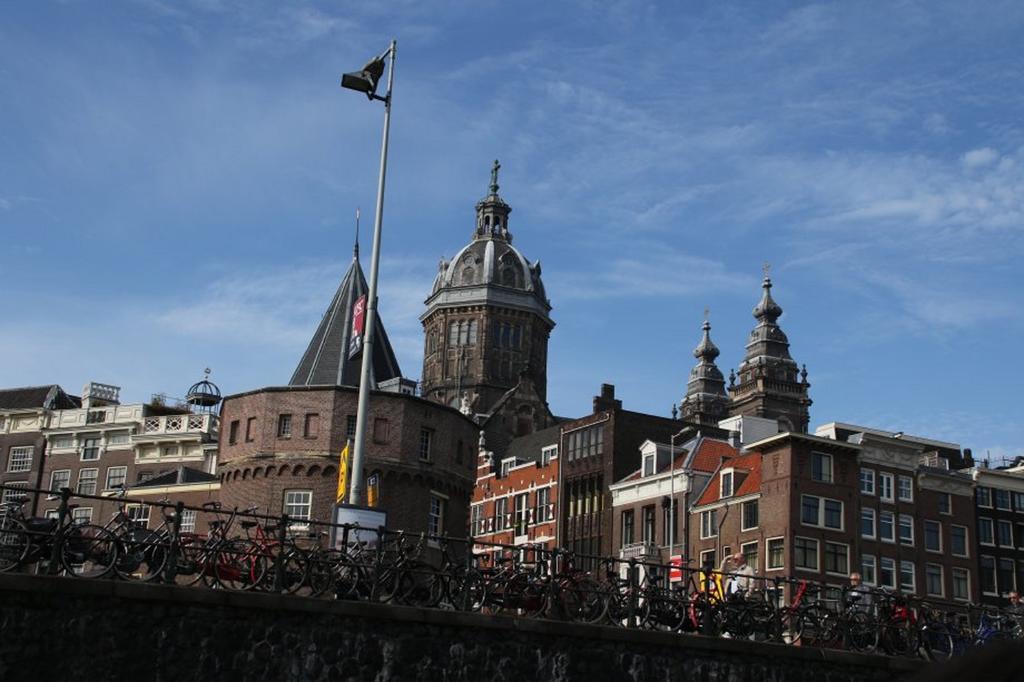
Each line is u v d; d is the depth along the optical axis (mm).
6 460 81125
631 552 79875
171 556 21859
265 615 21688
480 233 139250
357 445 29672
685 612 26516
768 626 27234
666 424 90562
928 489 73188
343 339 65625
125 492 71562
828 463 69875
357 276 68750
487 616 23469
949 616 29797
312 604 22016
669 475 79375
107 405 84188
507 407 123562
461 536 60688
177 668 20812
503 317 131000
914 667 27500
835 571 68062
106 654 20344
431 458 58500
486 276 131125
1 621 19703
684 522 76875
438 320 132500
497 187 141125
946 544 72500
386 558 24375
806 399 151625
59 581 20109
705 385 169500
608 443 88125
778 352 153500
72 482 79375
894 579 69812
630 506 83250
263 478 57062
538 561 25969
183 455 77000
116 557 21547
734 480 73875
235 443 58469
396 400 57656
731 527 72688
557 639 24109
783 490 68500
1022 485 77312
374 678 22281
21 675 19625
